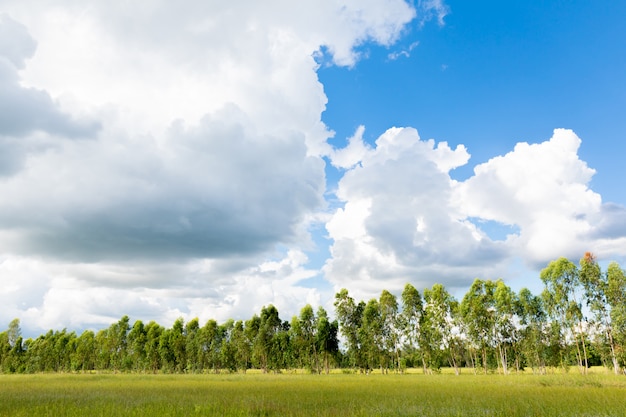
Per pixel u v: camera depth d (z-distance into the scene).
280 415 15.26
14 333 109.25
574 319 54.78
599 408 15.64
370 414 15.09
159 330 99.50
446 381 37.50
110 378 53.53
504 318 63.06
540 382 32.38
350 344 72.94
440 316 67.94
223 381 42.75
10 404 19.12
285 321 89.12
